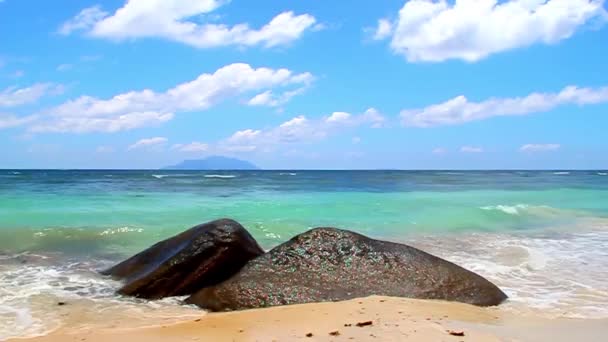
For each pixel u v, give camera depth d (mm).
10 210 18891
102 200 23281
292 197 26172
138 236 14383
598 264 11711
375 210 20516
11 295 8711
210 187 35250
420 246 13672
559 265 11570
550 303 8531
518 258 12203
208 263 9102
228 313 7379
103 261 11656
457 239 14828
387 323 6340
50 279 9898
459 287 8648
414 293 8438
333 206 21531
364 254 9250
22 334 6824
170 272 9023
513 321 7043
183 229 15289
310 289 8375
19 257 11898
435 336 5730
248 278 8609
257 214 18828
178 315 7762
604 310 8117
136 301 8578
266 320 6730
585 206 24281
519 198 27594
